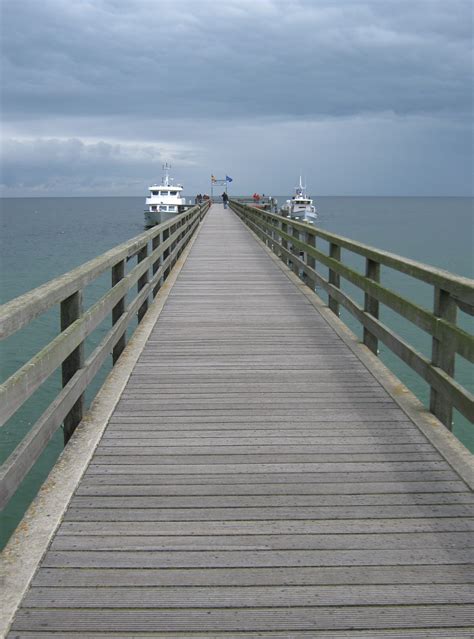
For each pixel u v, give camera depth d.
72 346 3.92
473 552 2.80
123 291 5.83
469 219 123.62
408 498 3.30
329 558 2.76
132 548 2.84
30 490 9.95
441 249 52.47
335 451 3.89
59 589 2.54
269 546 2.86
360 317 6.38
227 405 4.71
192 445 3.98
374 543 2.88
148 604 2.46
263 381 5.29
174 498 3.30
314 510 3.18
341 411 4.58
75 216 158.88
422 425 4.25
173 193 66.62
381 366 5.64
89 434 4.10
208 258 14.59
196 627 2.34
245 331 7.14
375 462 3.74
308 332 7.09
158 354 6.15
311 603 2.47
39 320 22.09
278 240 15.50
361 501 3.27
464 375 15.86
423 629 2.33
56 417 3.57
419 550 2.82
